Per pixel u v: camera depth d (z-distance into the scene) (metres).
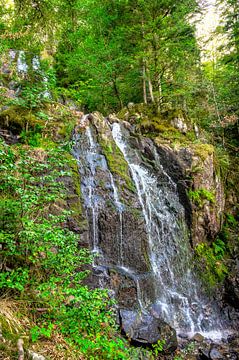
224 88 13.02
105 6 11.75
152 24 10.39
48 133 7.74
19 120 7.64
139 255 6.96
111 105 13.38
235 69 13.42
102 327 4.39
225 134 12.91
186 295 7.43
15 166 4.23
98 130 8.27
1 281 3.89
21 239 4.14
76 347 3.81
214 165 9.43
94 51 11.46
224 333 7.04
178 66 12.05
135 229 7.14
